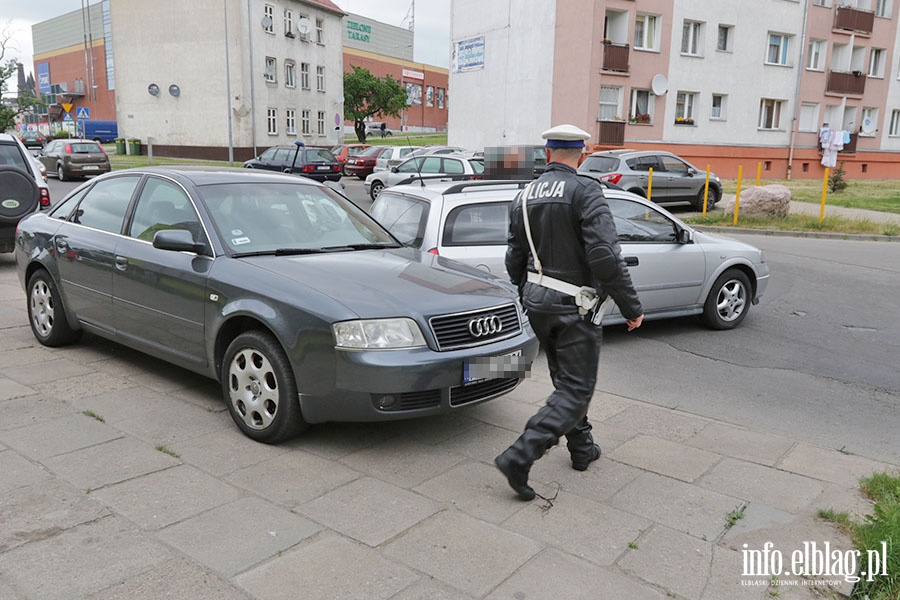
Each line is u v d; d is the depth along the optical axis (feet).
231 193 16.66
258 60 138.82
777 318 27.09
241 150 138.10
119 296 17.12
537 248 11.68
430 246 20.02
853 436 15.78
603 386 18.85
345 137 224.94
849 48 112.27
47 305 19.95
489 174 16.33
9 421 14.66
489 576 9.78
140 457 13.17
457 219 20.48
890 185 102.22
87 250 17.98
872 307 28.96
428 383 12.95
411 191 21.86
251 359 14.01
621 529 11.16
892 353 22.62
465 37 107.04
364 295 13.39
